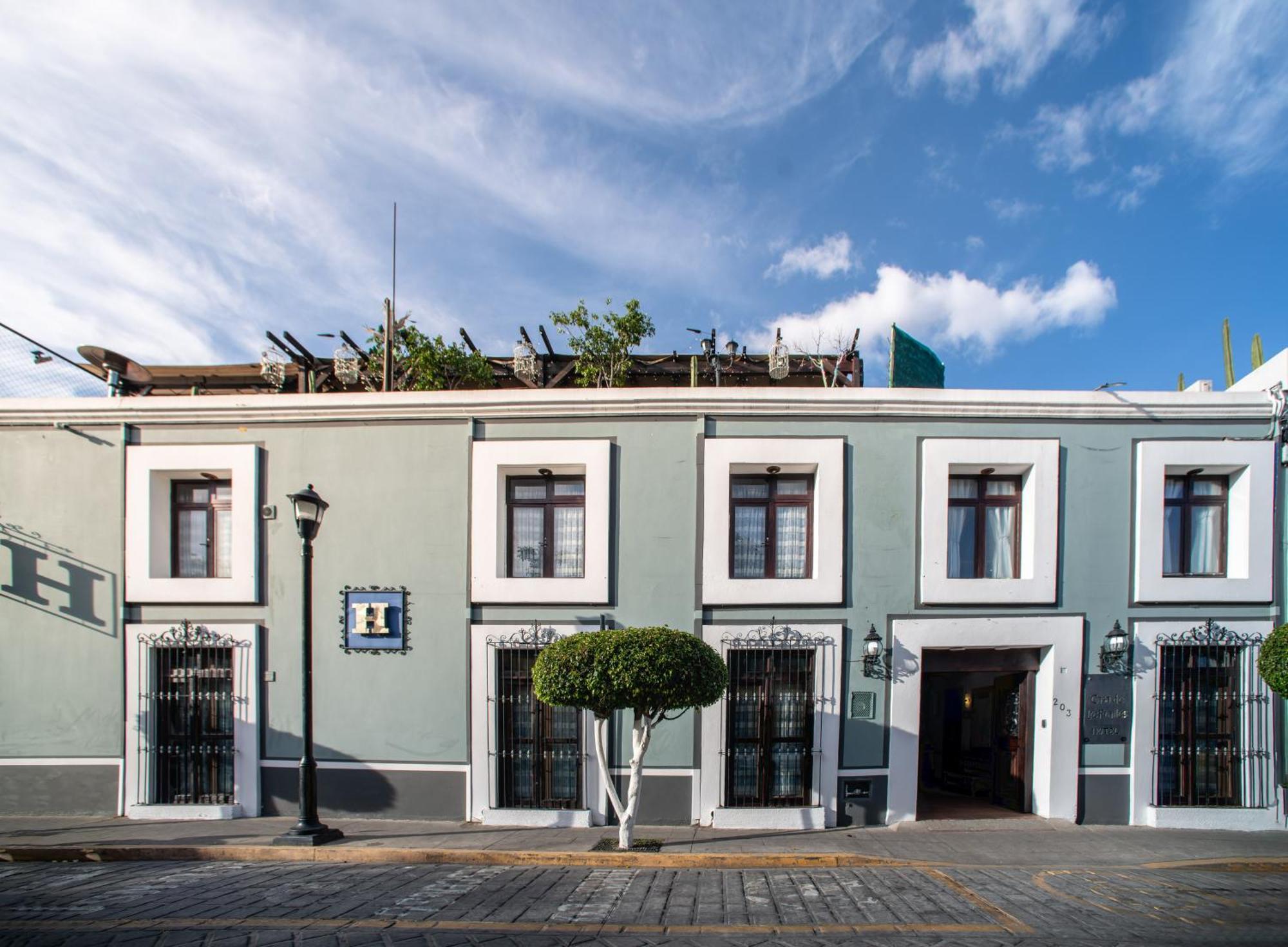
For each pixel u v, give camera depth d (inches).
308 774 364.5
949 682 514.6
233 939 238.2
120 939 238.1
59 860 344.5
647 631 346.0
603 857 335.3
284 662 419.5
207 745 420.5
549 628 408.8
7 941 236.7
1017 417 417.4
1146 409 415.5
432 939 238.4
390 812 408.5
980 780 473.4
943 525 413.1
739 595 405.7
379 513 422.6
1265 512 412.2
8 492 427.5
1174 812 399.2
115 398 428.1
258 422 429.4
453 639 414.0
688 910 269.1
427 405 422.9
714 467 411.5
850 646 407.8
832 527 409.7
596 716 348.2
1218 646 411.5
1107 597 412.8
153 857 345.1
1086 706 407.8
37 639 422.0
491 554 413.7
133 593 418.9
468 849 344.5
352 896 283.4
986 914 264.1
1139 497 414.3
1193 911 266.1
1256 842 368.8
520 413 420.5
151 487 426.9
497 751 406.9
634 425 418.3
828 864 333.1
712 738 398.9
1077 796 405.7
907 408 414.9
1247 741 405.7
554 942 237.3
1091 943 235.3
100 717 417.4
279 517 426.3
